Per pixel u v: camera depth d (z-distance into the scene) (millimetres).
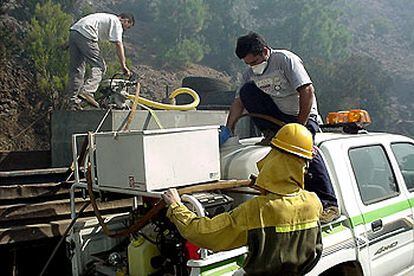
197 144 3041
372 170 4102
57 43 18391
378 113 33625
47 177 4371
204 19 39625
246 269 2564
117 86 5480
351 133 4383
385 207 3996
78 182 3598
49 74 17906
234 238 2535
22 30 20750
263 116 3816
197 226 2537
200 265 2709
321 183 3486
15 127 17266
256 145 3777
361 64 34344
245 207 2537
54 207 3924
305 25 41125
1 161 5559
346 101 31922
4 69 18281
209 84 8719
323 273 3701
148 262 3135
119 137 3010
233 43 40906
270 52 3676
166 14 38625
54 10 19766
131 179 2939
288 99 3715
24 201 3947
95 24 6125
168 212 2666
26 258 3762
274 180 2559
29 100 18188
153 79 32781
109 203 4125
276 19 45781
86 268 3592
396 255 4055
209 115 5844
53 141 5438
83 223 3625
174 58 35875
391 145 4402
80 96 6133
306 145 2562
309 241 2605
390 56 61625
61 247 3900
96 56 6195
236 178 3430
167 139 2922
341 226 3605
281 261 2520
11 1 22109
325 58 39500
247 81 4012
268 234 2496
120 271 3281
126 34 38750
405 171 4488
